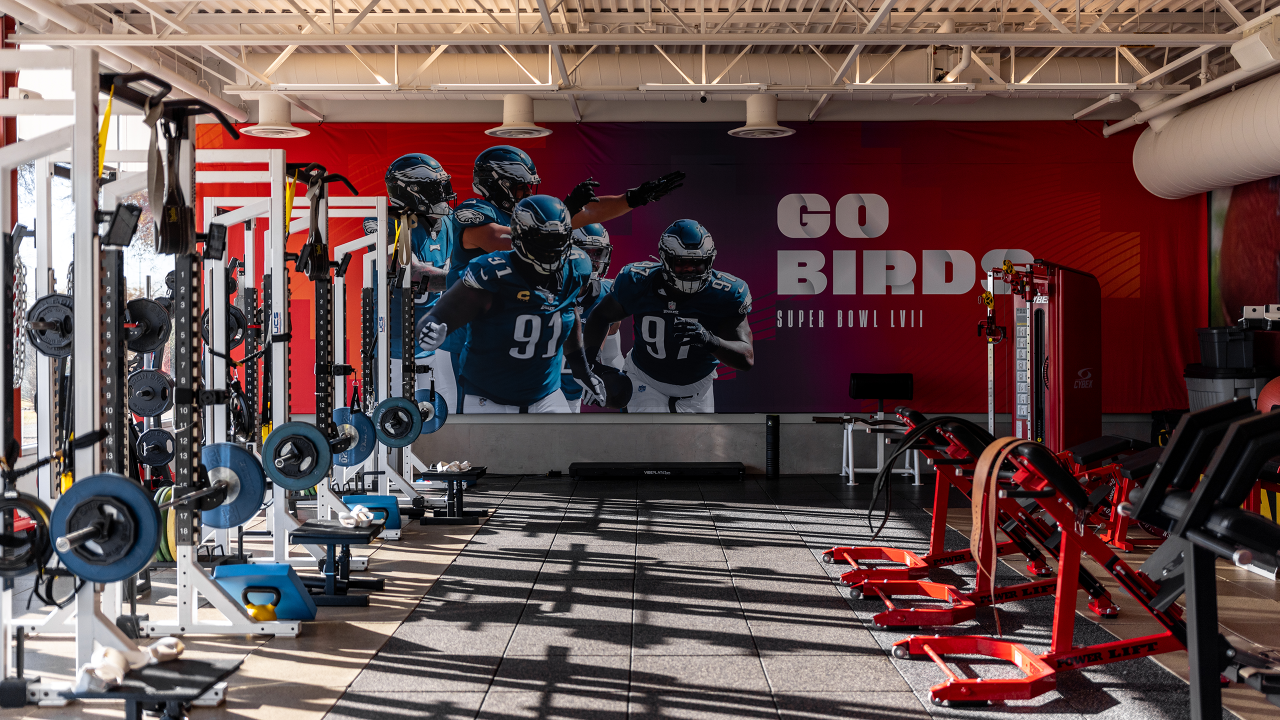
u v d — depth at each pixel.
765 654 3.85
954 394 9.01
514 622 4.30
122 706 3.25
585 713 3.21
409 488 7.01
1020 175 8.97
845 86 7.47
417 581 5.07
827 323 9.01
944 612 4.19
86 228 3.07
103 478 2.94
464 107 8.94
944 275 8.98
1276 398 6.30
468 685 3.49
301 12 6.03
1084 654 3.42
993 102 8.95
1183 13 7.39
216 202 5.65
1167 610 3.47
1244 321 7.38
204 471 3.85
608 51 8.13
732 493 8.05
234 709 3.25
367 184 8.96
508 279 8.91
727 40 6.11
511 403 8.95
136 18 7.28
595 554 5.72
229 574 4.19
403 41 6.06
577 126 8.94
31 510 3.07
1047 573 4.94
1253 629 4.18
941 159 8.98
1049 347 7.27
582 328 8.96
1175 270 8.96
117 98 3.28
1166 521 2.26
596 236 8.95
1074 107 8.95
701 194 8.98
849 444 8.51
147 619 4.04
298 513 6.95
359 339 9.01
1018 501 4.91
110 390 3.48
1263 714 3.16
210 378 4.85
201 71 8.45
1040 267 7.26
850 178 8.98
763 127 7.77
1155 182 8.48
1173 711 3.21
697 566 5.41
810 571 5.27
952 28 7.08
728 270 8.98
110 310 3.47
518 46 8.05
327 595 4.56
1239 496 2.03
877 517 6.92
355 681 3.53
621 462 9.05
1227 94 7.48
